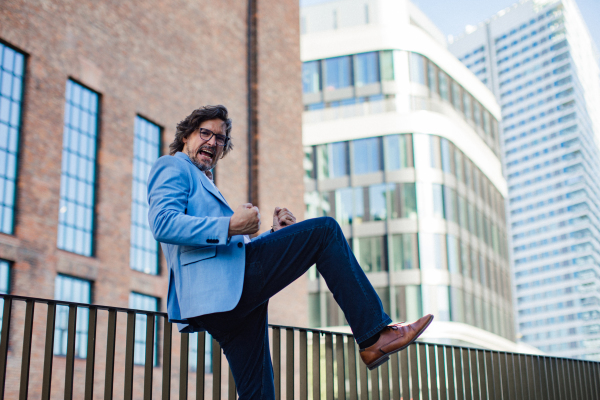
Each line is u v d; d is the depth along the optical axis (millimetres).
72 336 3820
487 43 182000
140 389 16438
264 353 2873
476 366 6105
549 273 157000
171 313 2705
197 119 2883
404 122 43781
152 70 18875
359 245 42719
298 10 25609
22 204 14469
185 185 2645
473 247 45781
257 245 2549
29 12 15445
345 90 46250
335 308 41156
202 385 4246
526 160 168375
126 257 16922
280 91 23422
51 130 15453
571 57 167625
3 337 3615
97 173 16703
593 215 159500
